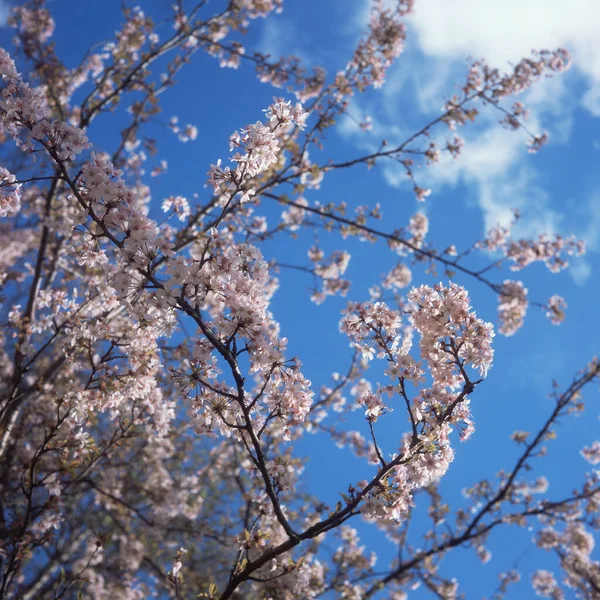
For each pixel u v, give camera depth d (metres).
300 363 4.00
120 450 7.89
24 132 3.96
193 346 3.91
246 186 8.14
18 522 5.29
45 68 10.16
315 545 8.78
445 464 3.84
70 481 5.57
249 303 3.77
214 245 3.80
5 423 6.80
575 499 10.16
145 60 9.95
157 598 11.34
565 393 9.65
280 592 5.75
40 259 8.21
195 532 9.30
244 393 3.83
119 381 4.95
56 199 9.52
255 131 3.85
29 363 6.03
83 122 9.58
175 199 5.06
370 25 10.27
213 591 4.22
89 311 5.83
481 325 3.94
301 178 9.27
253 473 5.01
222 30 10.76
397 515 3.76
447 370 3.96
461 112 9.77
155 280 3.63
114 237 3.61
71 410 4.99
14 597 9.73
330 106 9.36
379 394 4.06
